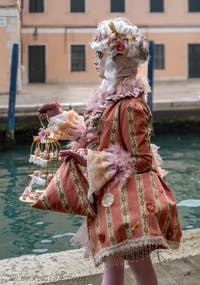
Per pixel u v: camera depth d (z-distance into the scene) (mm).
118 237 2463
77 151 2678
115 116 2580
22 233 5938
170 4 32531
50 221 6344
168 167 9828
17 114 13445
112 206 2535
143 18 32375
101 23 2746
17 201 7234
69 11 31406
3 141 13234
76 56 31672
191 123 15109
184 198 7523
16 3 20812
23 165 9875
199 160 10578
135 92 2590
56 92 20516
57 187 2664
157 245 2463
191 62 33094
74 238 2881
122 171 2553
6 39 20688
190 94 18141
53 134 3627
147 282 2627
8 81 20734
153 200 2520
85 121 2785
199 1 32719
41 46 31297
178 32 32750
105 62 2684
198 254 3719
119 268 2664
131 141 2533
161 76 32719
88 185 2648
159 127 14875
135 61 2656
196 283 3340
